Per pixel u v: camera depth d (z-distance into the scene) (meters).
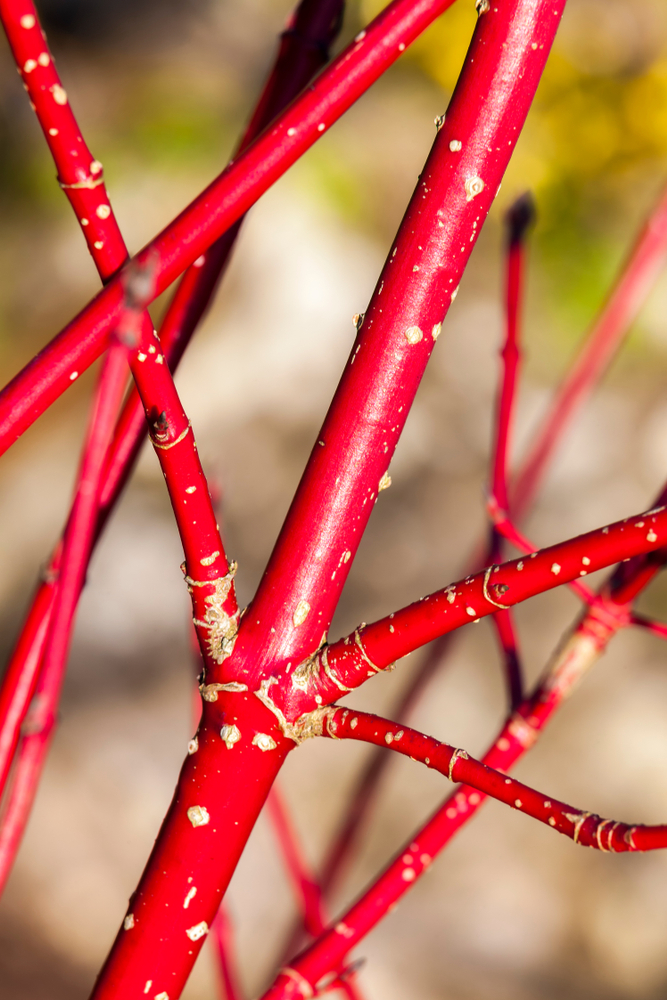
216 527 0.34
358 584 1.94
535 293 2.30
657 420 2.13
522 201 0.41
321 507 0.35
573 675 0.39
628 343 2.26
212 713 0.35
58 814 1.62
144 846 1.62
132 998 0.35
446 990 1.41
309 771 1.64
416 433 2.19
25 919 1.47
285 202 2.45
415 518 2.05
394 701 1.64
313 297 2.36
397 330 0.35
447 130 0.34
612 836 0.33
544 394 2.20
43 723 0.39
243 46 2.84
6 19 0.33
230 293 2.35
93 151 2.46
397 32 0.34
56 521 2.01
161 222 2.35
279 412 2.24
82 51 2.75
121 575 1.92
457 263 0.35
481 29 0.34
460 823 0.38
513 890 1.55
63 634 0.38
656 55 2.28
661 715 1.72
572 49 2.25
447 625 0.34
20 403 0.33
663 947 1.53
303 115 0.34
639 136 2.23
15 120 2.52
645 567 0.39
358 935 0.38
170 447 0.34
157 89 2.62
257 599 0.35
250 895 1.50
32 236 2.39
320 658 0.35
